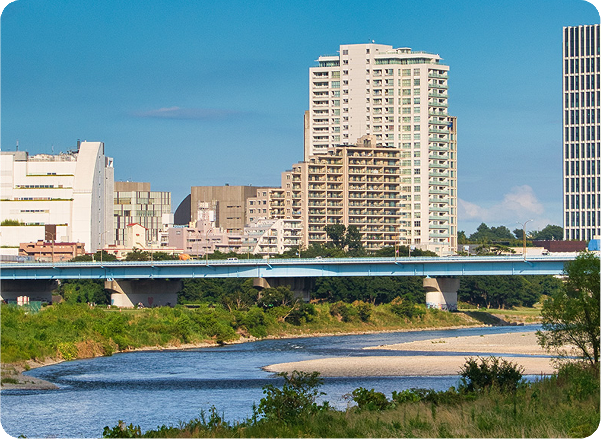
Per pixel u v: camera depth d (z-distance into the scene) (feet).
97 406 492.54
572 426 312.29
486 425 321.11
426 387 549.95
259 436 325.01
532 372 601.62
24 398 524.11
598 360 452.76
